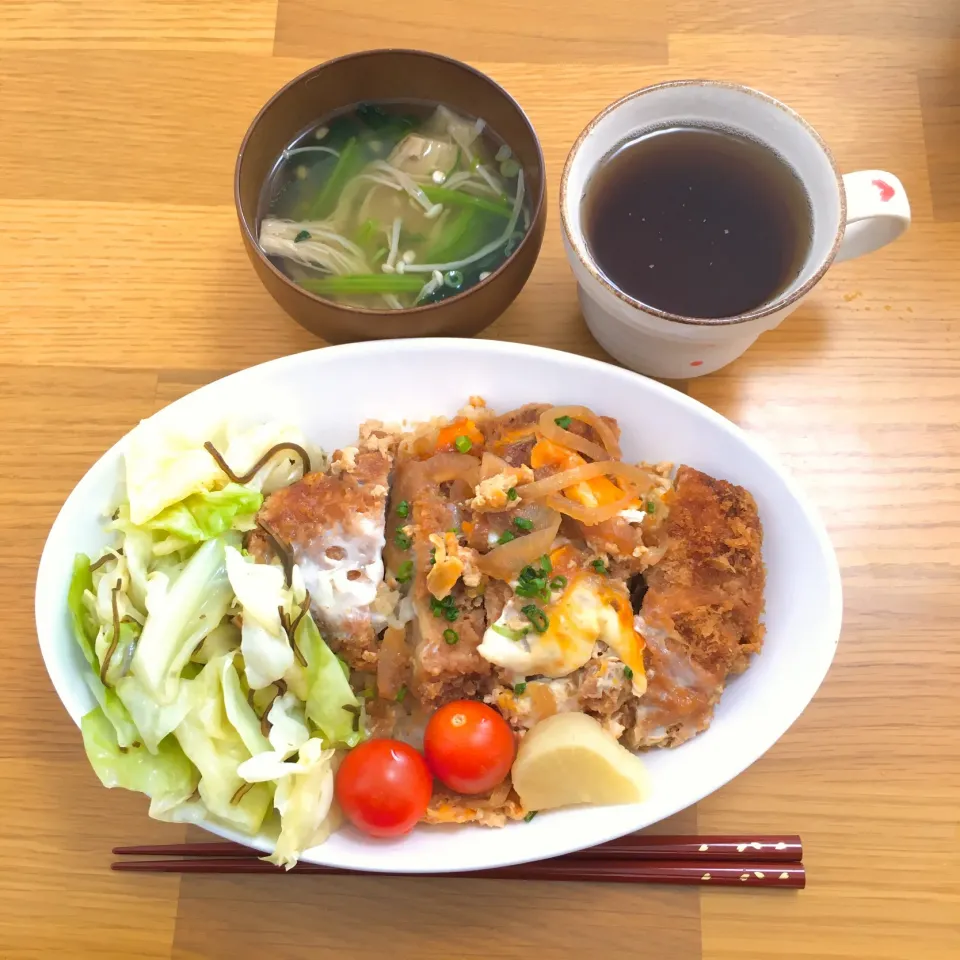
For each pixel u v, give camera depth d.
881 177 0.32
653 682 0.32
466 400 0.36
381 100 0.37
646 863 0.33
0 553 0.36
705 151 0.34
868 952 0.32
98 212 0.39
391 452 0.35
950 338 0.38
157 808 0.31
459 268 0.36
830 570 0.32
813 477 0.37
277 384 0.34
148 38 0.41
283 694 0.32
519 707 0.32
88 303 0.38
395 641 0.34
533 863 0.33
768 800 0.34
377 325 0.34
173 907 0.33
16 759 0.34
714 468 0.35
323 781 0.31
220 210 0.39
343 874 0.33
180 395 0.38
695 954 0.33
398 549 0.34
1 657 0.35
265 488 0.35
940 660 0.35
